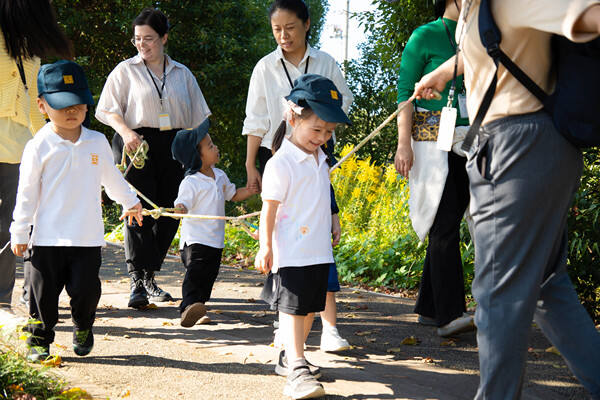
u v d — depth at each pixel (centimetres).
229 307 479
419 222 387
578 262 445
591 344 220
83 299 321
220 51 1484
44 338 323
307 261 297
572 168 209
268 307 480
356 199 887
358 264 660
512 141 208
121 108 484
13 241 313
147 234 468
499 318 212
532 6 196
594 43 194
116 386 292
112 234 913
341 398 285
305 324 315
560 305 226
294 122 309
